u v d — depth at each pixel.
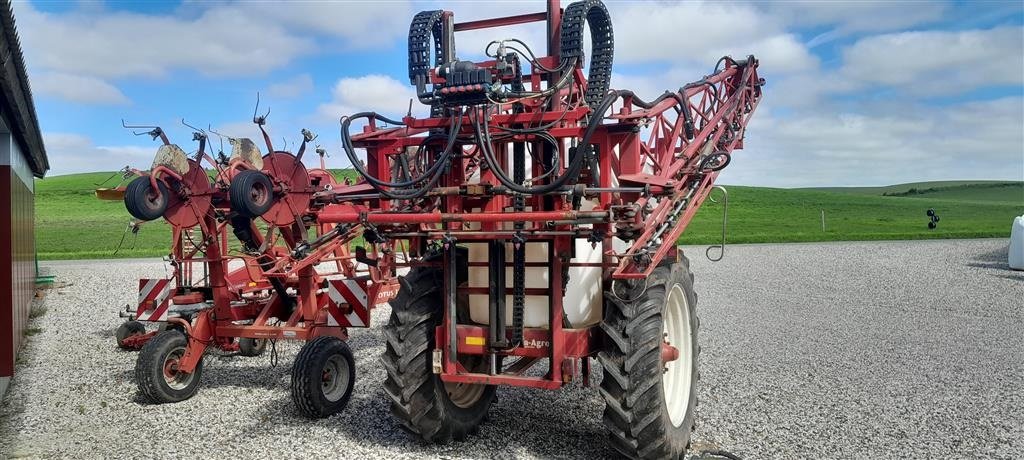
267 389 6.90
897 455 5.00
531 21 5.04
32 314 11.46
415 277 5.11
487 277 5.02
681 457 4.82
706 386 6.84
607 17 4.73
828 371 7.41
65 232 30.55
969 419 5.78
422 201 4.95
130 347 8.88
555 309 4.57
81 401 6.58
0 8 4.58
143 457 5.08
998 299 12.38
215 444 5.32
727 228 32.56
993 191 75.31
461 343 4.83
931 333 9.50
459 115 4.43
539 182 4.64
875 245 22.92
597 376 7.16
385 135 5.00
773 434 5.44
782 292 13.55
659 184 4.47
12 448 5.30
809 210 43.56
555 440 5.28
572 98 4.95
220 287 6.81
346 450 5.12
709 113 7.13
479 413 5.42
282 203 6.79
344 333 6.84
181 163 6.39
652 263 4.58
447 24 4.84
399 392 4.91
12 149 7.16
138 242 27.45
